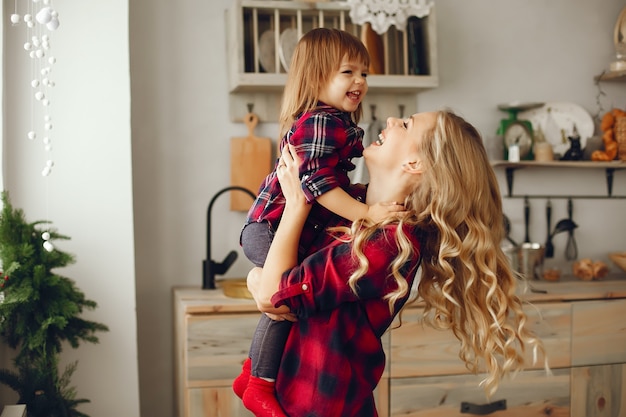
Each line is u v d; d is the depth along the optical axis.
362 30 3.35
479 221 1.55
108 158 2.92
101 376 2.91
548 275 3.46
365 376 1.57
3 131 2.78
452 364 2.97
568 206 3.78
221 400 2.80
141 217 3.35
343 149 1.68
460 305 1.63
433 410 2.96
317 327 1.54
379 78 3.29
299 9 3.22
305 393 1.55
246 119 3.42
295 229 1.56
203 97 3.41
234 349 2.81
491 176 1.61
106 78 2.92
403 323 2.94
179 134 3.39
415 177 1.59
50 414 2.47
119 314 2.93
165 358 3.39
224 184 3.44
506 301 1.59
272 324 1.68
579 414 3.12
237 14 3.17
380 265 1.50
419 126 1.60
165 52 3.37
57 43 2.87
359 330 1.55
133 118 3.33
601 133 3.80
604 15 3.84
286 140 1.68
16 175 2.82
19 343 2.78
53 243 2.87
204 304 2.82
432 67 3.34
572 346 3.12
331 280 1.50
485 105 3.70
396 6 3.29
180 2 3.38
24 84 2.82
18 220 2.49
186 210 3.40
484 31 3.70
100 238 2.91
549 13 3.77
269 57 3.27
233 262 3.24
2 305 2.34
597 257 3.83
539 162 3.50
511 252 3.46
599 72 3.83
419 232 1.58
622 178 3.85
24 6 2.81
